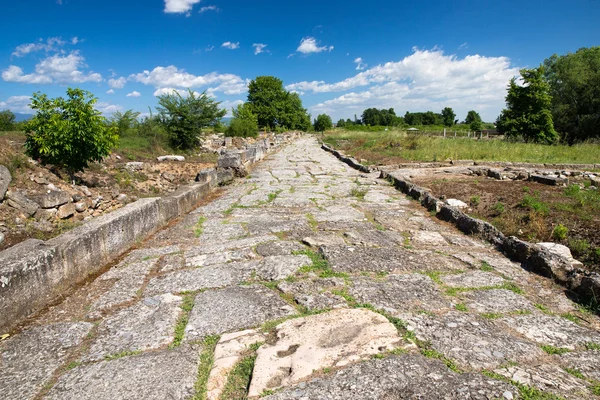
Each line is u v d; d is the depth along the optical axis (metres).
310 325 2.74
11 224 4.66
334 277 3.70
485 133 31.52
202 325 2.86
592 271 3.63
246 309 3.10
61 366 2.44
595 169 12.69
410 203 7.38
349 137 29.44
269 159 17.06
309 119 67.44
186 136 15.16
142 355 2.50
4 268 2.94
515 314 2.97
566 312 3.03
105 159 9.09
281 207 7.18
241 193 8.72
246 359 2.38
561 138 29.72
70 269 3.70
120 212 4.87
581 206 6.12
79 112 6.20
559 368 2.25
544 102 26.02
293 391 2.04
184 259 4.40
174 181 9.49
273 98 50.09
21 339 2.76
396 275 3.75
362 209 6.90
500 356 2.36
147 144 13.23
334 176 11.44
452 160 13.34
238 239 5.13
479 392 1.98
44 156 6.64
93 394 2.12
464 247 4.67
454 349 2.43
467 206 6.68
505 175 10.21
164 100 15.08
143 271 4.04
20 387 2.23
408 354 2.36
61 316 3.14
